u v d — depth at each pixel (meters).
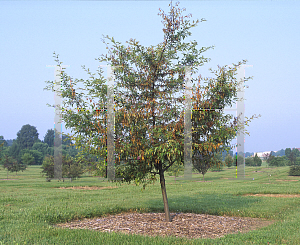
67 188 20.33
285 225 8.14
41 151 92.69
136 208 11.36
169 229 7.78
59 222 8.97
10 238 6.71
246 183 23.78
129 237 6.76
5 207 11.41
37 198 14.09
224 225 8.38
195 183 23.98
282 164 56.00
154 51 9.04
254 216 9.87
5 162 46.78
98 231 7.38
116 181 9.00
